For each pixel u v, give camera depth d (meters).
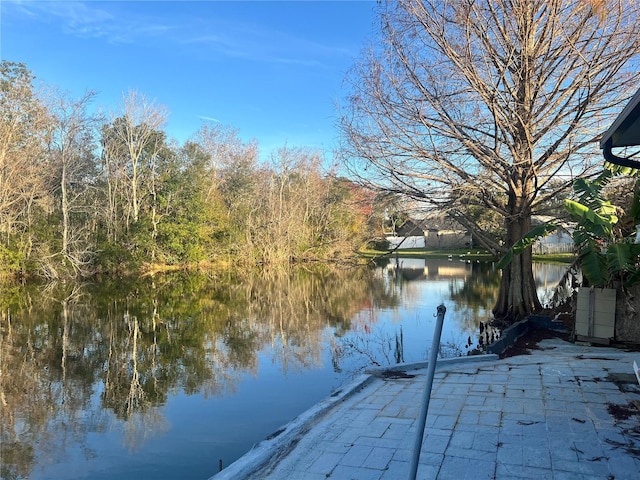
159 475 5.21
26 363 10.39
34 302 19.83
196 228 34.75
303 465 3.55
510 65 11.06
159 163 35.41
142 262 32.00
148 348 11.70
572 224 11.16
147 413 7.20
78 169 31.38
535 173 10.70
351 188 13.22
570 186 10.75
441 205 11.88
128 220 32.03
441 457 3.50
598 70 9.87
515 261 11.69
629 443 3.57
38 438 6.35
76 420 6.99
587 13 9.88
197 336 13.05
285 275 32.50
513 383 5.44
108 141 32.75
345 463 3.54
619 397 4.68
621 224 8.55
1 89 26.19
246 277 31.25
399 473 3.31
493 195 12.05
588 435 3.76
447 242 54.44
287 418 6.80
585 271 7.40
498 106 10.59
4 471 5.39
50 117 28.30
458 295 19.25
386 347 10.66
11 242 25.70
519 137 10.80
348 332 12.70
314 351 10.83
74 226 28.67
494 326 11.33
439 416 4.43
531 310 11.51
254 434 6.28
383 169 11.96
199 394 8.02
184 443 6.06
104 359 10.69
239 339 12.53
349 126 12.44
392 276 29.02
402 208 12.46
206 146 42.62
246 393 7.98
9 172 24.95
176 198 34.41
